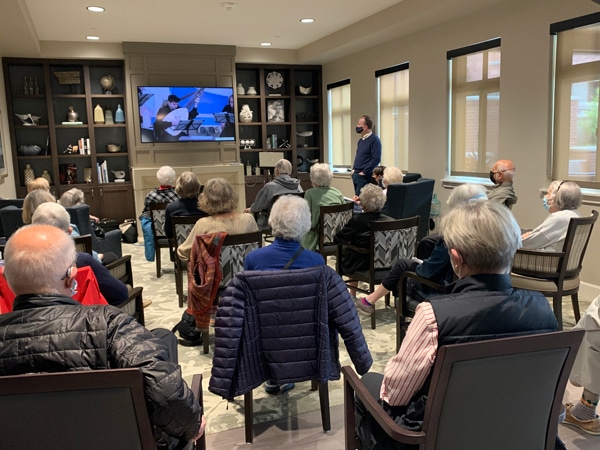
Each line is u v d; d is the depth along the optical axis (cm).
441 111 588
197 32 675
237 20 613
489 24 504
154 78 745
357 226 341
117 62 745
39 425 111
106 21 594
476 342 115
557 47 437
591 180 421
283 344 199
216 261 291
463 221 130
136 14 566
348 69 782
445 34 567
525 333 125
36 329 119
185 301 412
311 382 268
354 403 162
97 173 755
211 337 334
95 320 122
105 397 111
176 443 143
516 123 483
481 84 532
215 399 257
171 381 118
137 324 128
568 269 307
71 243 135
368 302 326
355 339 201
